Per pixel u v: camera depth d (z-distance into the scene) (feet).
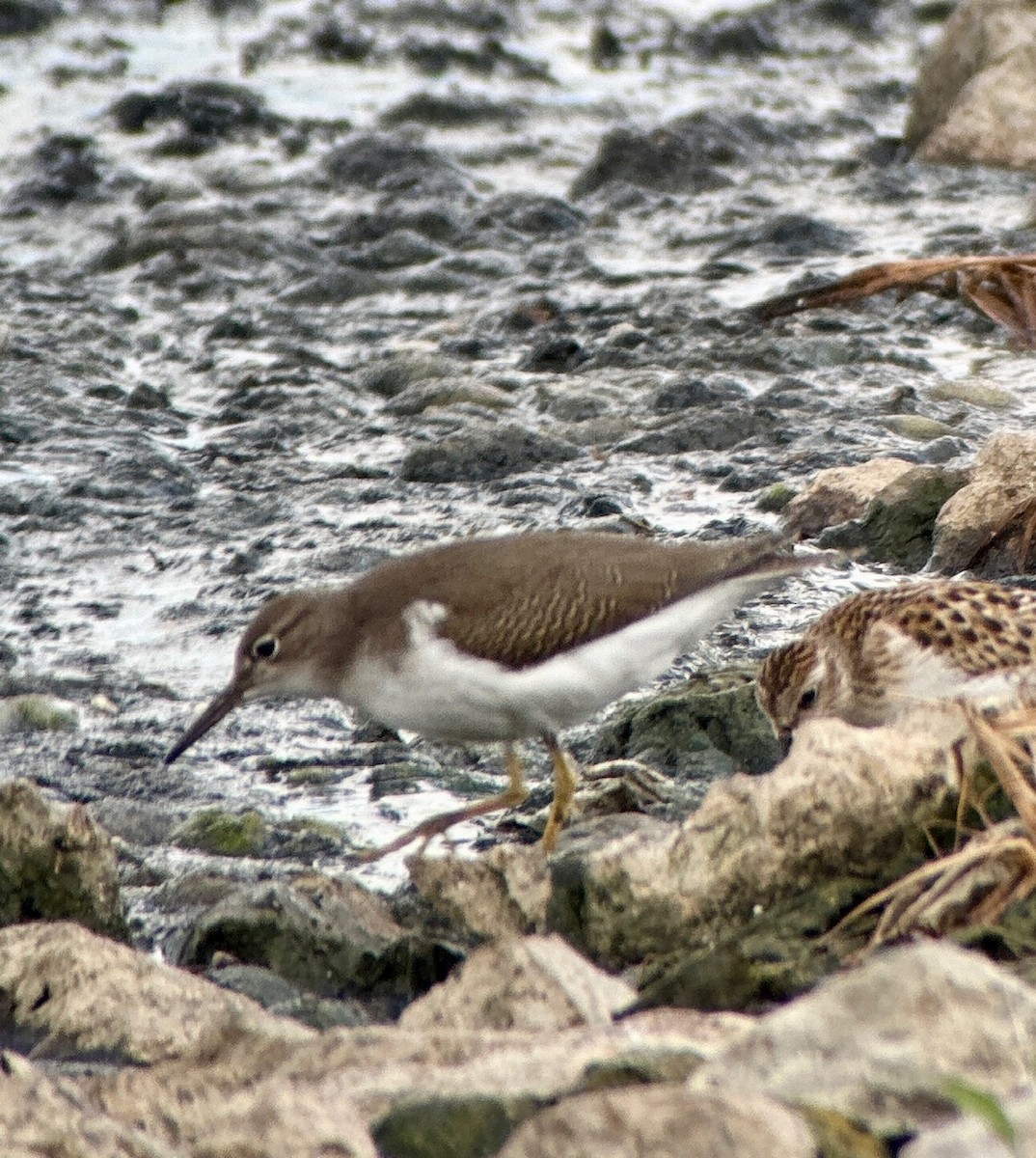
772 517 51.90
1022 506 47.24
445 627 33.30
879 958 24.81
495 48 96.73
